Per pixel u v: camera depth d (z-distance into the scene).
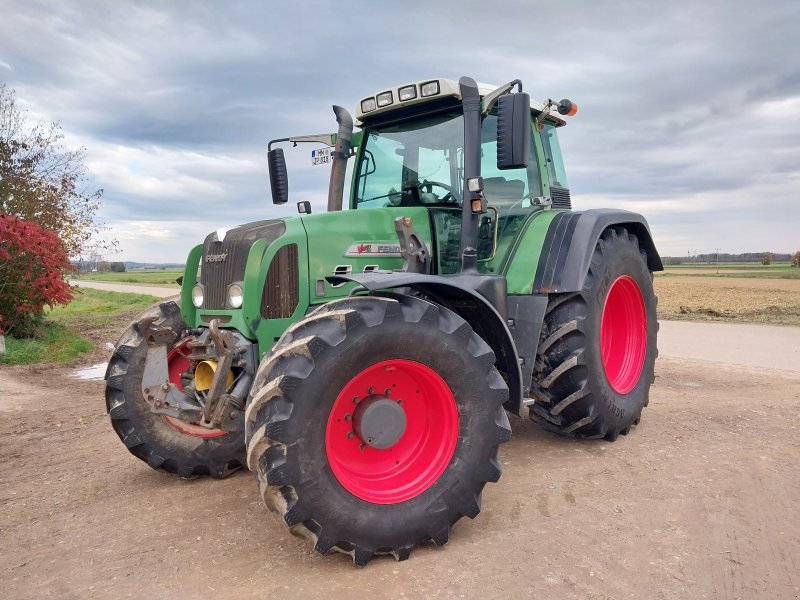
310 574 2.89
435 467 3.16
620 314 5.26
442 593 2.70
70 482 4.25
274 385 2.83
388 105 4.39
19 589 2.82
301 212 4.95
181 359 4.41
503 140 3.67
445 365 3.14
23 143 12.87
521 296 4.42
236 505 3.77
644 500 3.66
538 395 4.55
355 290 3.61
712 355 9.60
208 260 4.07
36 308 11.57
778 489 3.80
